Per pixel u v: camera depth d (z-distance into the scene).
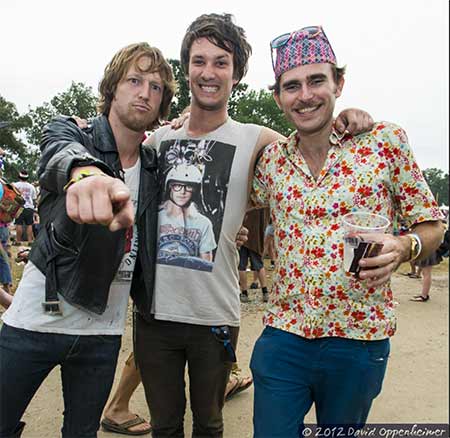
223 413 3.37
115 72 2.04
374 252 1.66
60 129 1.92
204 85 2.26
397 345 4.83
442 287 8.28
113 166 2.01
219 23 2.24
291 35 1.99
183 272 2.29
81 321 1.94
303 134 1.97
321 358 1.89
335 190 1.90
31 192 12.58
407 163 1.89
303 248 1.93
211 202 2.33
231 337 2.46
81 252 1.86
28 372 1.91
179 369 2.40
